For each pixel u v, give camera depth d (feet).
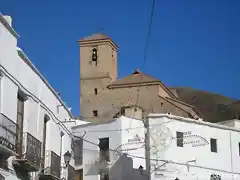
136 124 161.38
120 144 156.87
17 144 78.48
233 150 171.53
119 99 230.07
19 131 81.51
